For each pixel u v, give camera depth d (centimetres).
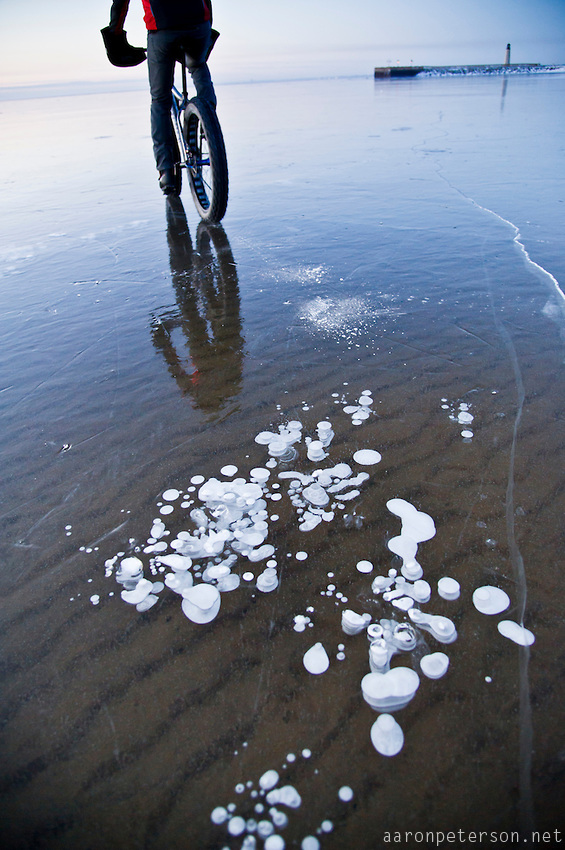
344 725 97
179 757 94
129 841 84
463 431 174
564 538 133
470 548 132
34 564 137
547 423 174
